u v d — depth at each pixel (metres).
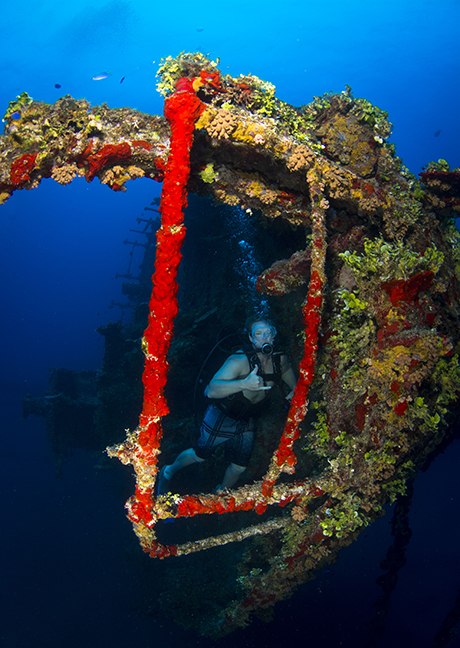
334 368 2.95
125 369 7.79
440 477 16.91
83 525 13.60
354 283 2.82
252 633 7.14
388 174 2.67
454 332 2.84
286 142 2.29
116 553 12.13
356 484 2.61
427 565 12.27
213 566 5.41
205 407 5.34
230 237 6.63
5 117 1.92
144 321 9.96
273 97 2.33
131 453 1.92
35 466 18.39
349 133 2.60
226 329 4.78
